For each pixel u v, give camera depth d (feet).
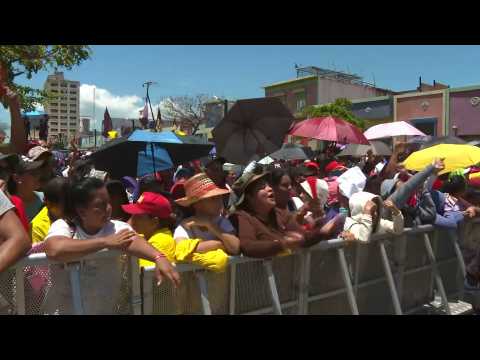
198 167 25.53
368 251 13.28
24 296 7.55
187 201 9.98
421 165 16.71
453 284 17.29
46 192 10.36
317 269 11.62
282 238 10.37
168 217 10.29
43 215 11.42
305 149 38.52
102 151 18.85
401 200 13.76
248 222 10.28
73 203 8.18
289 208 15.35
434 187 18.70
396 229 13.26
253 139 21.09
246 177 10.76
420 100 93.15
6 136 15.49
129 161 18.83
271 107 20.53
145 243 7.95
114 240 7.73
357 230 12.34
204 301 9.26
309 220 12.34
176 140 19.48
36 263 7.55
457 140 18.95
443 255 16.76
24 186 12.96
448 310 15.20
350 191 15.28
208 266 9.23
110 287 8.20
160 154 19.08
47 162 13.78
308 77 137.90
